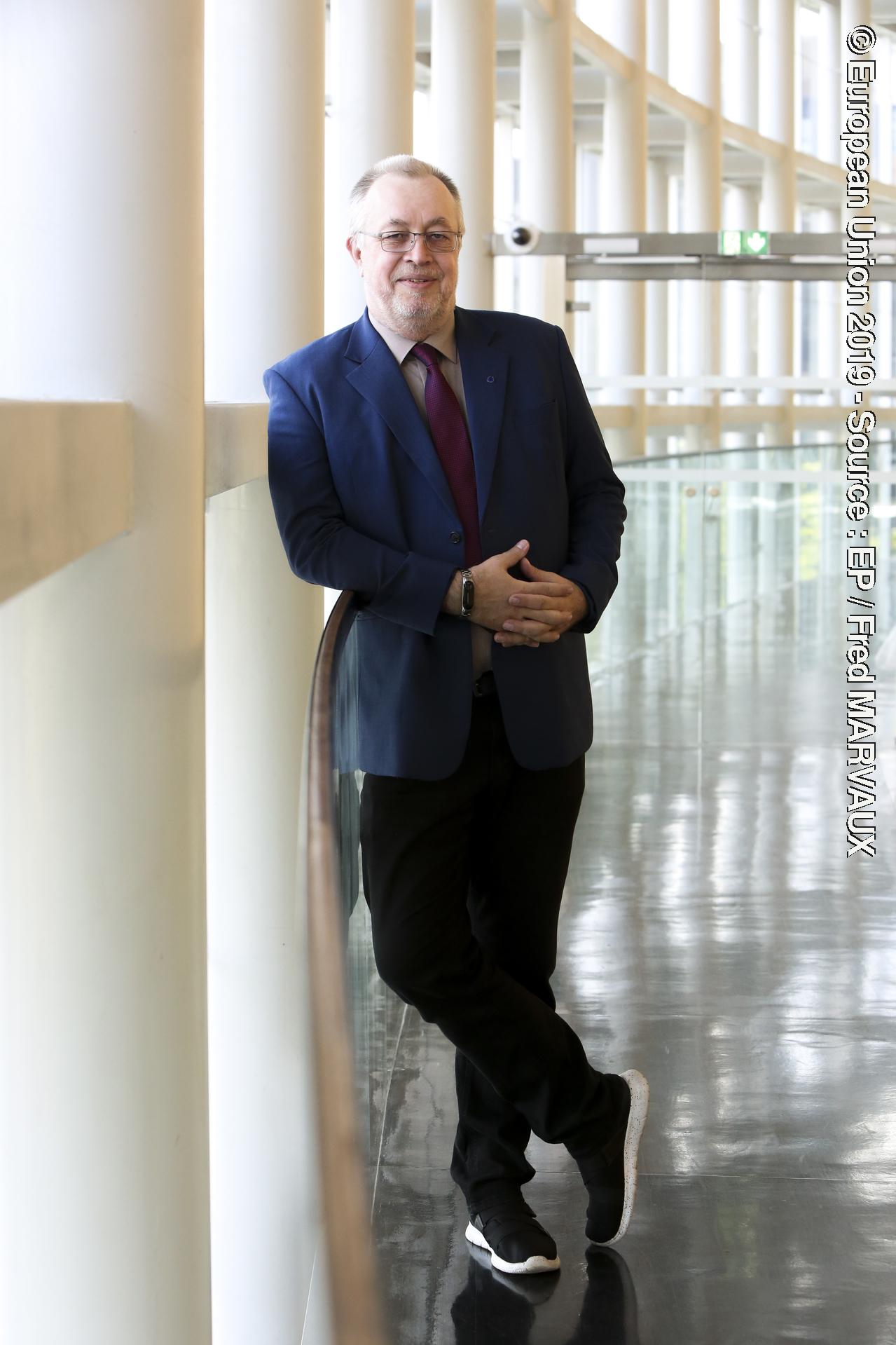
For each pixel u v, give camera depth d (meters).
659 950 5.41
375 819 2.89
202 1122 2.50
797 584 8.60
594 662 8.65
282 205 4.76
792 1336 3.03
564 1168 3.72
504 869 3.04
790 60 17.59
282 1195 4.64
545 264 8.44
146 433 2.29
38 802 2.35
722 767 8.11
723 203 19.73
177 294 2.29
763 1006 4.88
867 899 6.03
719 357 8.48
